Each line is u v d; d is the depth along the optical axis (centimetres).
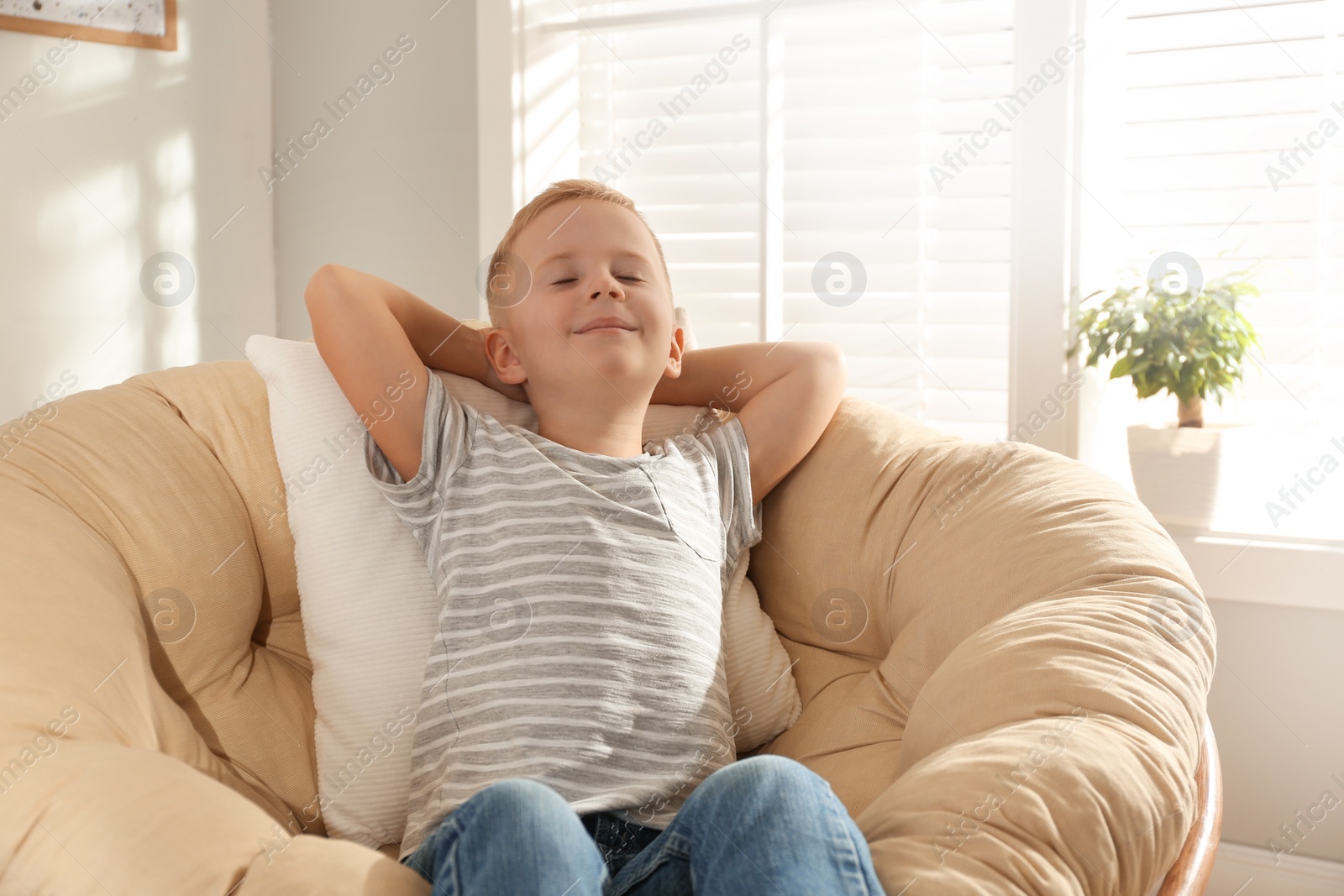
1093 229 161
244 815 68
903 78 167
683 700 93
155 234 171
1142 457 152
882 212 171
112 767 69
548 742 87
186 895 61
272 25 192
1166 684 80
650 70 186
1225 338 145
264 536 106
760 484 116
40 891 64
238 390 110
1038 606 90
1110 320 150
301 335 197
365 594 99
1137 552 94
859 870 64
